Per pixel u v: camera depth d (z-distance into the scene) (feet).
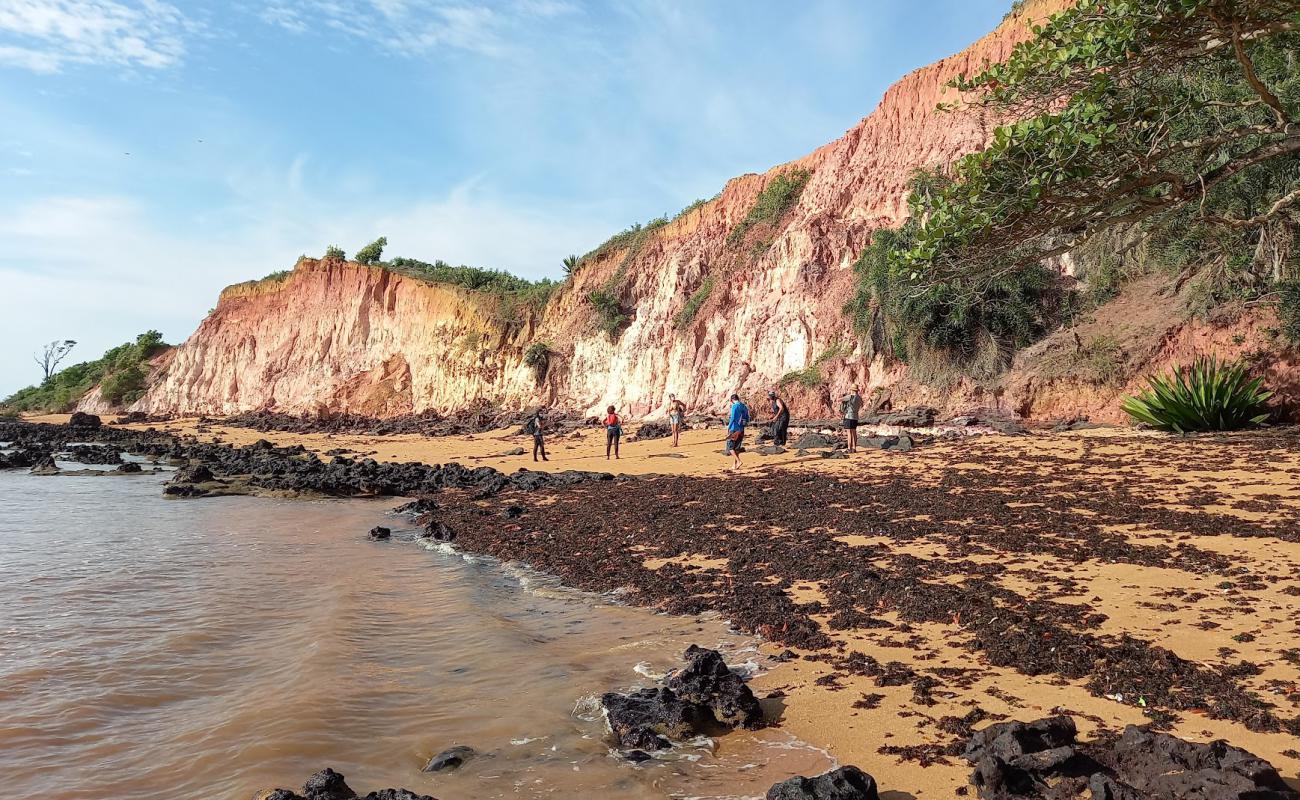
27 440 149.18
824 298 103.45
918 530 33.68
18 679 21.20
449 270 202.08
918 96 110.01
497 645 23.16
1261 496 34.19
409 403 174.09
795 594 26.78
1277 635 19.19
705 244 133.18
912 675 18.98
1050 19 28.12
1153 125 26.94
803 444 70.03
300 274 218.18
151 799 14.70
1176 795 12.23
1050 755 13.60
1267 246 59.31
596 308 143.13
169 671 21.89
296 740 16.75
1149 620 20.98
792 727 16.88
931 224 27.04
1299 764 13.43
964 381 79.71
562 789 14.56
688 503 45.96
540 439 79.00
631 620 25.81
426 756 16.15
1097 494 37.91
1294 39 49.29
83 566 36.78
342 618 26.30
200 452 108.88
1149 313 70.85
